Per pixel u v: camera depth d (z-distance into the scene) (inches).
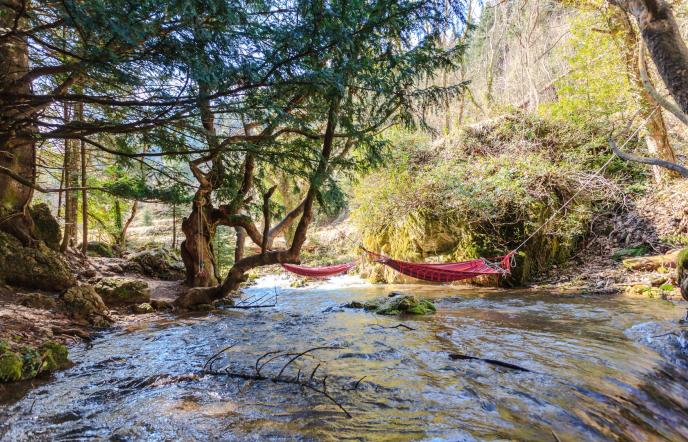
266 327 224.2
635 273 325.1
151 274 398.0
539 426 100.0
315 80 137.8
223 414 107.3
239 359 159.9
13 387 126.7
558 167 403.9
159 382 132.0
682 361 151.6
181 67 118.1
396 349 171.8
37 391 124.0
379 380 133.6
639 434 101.3
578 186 400.2
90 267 352.5
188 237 347.9
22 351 141.9
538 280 369.4
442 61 198.7
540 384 128.0
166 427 99.6
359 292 378.3
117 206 527.2
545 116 451.2
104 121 166.4
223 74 119.5
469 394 120.7
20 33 110.7
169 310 284.4
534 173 394.6
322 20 122.4
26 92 160.4
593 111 418.9
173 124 148.6
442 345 177.0
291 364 152.8
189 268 354.6
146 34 105.3
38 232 284.2
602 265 359.9
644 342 173.2
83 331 198.7
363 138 209.0
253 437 94.3
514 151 440.5
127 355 166.4
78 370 145.8
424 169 452.1
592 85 389.1
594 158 422.6
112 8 94.5
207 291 293.6
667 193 374.0
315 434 95.4
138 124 141.9
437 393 121.7
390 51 172.9
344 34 128.2
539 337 187.5
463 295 333.7
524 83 624.7
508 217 386.3
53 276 247.3
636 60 352.5
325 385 129.0
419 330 207.8
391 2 146.6
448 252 398.3
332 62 146.5
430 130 225.0
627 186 400.5
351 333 204.5
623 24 350.0
